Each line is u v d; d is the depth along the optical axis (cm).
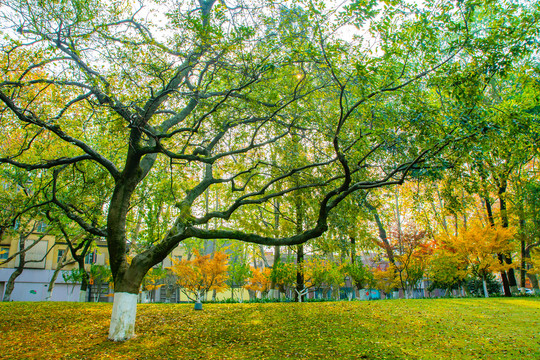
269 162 1480
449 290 2714
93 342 988
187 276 1984
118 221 1089
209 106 1203
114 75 1023
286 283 2150
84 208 1603
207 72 1237
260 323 1248
